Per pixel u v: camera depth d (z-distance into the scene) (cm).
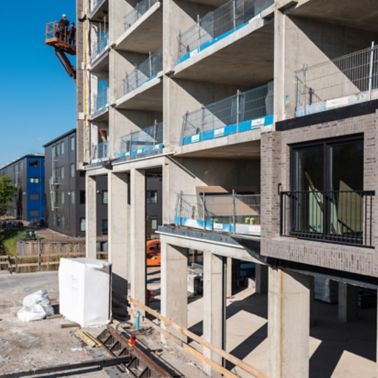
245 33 1309
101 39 2736
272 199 1100
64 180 5994
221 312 1454
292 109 1147
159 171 2411
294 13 1142
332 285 2459
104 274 1906
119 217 2475
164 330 1712
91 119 2802
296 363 1115
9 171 9781
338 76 1205
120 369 1441
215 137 1515
